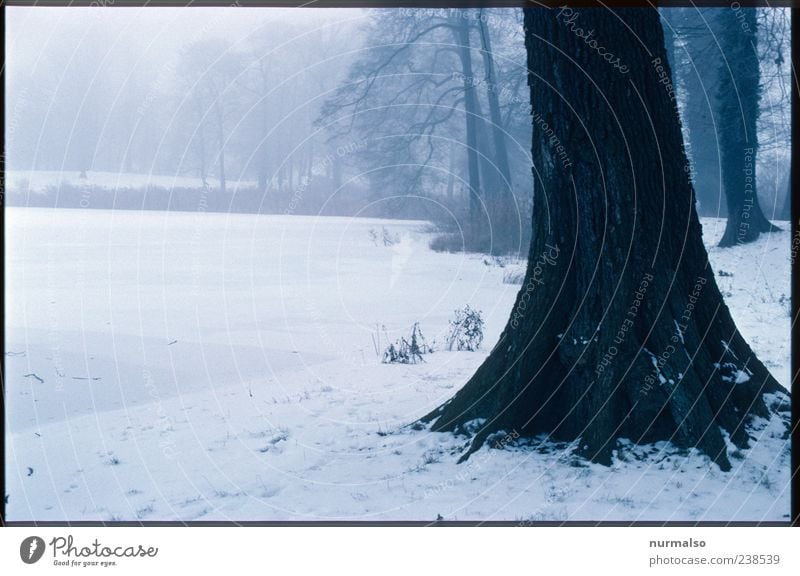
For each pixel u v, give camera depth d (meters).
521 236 23.30
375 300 16.42
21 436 7.56
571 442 6.77
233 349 11.72
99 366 10.48
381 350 11.68
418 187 32.94
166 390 9.32
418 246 25.25
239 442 7.33
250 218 33.25
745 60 21.20
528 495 6.02
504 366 7.14
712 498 5.93
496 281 18.77
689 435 6.47
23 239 24.91
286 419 8.04
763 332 12.26
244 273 20.25
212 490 6.31
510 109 32.06
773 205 27.25
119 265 20.94
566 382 6.94
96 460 6.94
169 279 18.98
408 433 7.37
